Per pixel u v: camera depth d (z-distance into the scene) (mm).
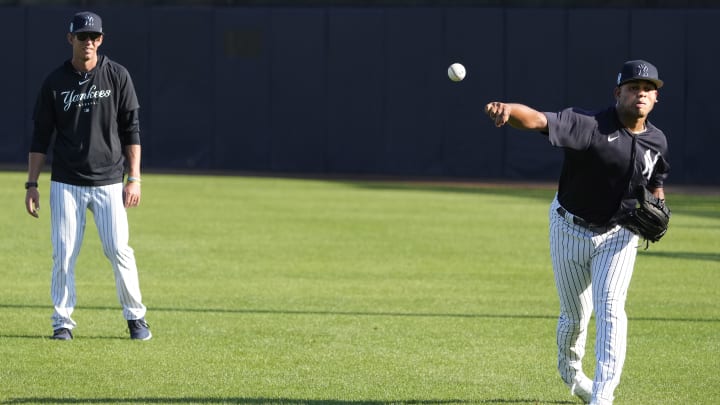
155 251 51781
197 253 51312
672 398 25531
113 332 32344
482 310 37312
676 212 77938
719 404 24984
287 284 42500
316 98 112375
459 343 31625
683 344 32000
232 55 112938
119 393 25094
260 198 82500
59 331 30969
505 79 109375
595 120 22406
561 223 23266
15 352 29250
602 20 107812
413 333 33031
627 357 30141
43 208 69250
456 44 109750
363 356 29672
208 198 81562
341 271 46406
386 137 111500
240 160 113438
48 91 29922
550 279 44844
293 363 28656
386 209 75562
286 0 112938
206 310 36469
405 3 111625
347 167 112312
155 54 113125
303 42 112125
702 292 41844
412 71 110688
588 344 32375
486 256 51969
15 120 113688
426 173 111062
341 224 65000
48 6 113375
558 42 108562
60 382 26047
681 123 107062
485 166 110188
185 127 113562
